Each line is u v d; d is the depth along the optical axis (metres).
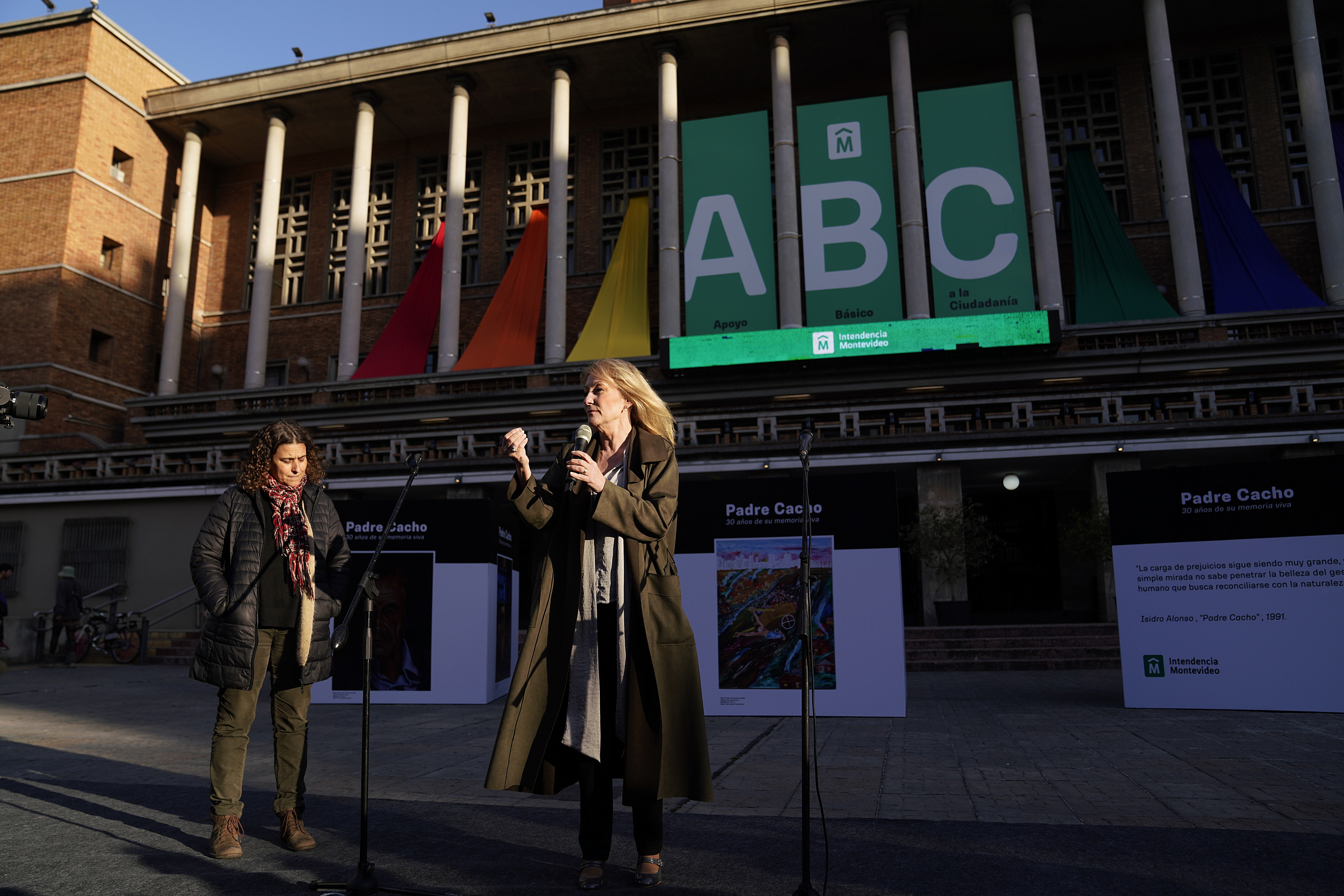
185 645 17.89
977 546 16.64
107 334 27.56
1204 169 24.41
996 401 18.06
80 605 16.70
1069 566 21.95
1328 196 21.56
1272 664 8.10
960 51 26.38
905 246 22.86
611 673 3.03
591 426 3.21
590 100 28.77
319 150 31.50
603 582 3.08
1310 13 22.50
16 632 17.34
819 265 22.94
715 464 18.11
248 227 31.80
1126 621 8.67
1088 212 24.52
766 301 23.12
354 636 9.76
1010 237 22.08
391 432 24.56
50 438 25.17
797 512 8.56
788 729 7.43
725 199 23.91
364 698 3.12
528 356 25.95
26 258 26.62
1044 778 4.99
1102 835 3.65
